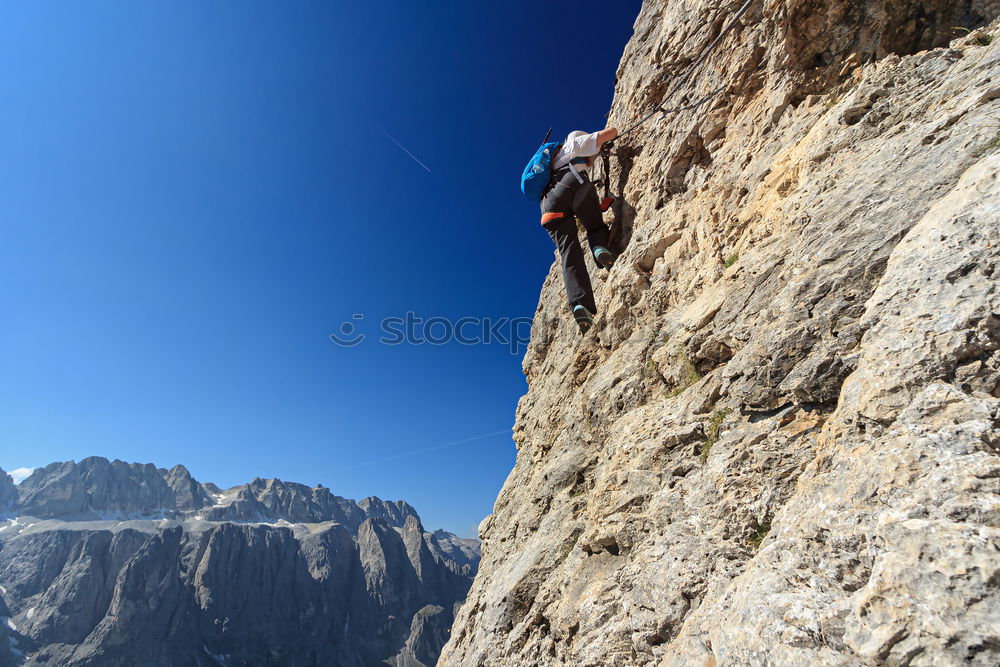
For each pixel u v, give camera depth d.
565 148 9.00
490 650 7.14
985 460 2.38
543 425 10.45
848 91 6.12
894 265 3.68
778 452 4.20
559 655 5.73
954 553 2.12
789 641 2.61
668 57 9.59
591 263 10.88
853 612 2.39
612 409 7.31
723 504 4.44
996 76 4.14
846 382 3.77
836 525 2.94
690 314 6.46
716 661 3.14
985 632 1.86
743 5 7.84
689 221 7.74
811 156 5.66
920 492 2.49
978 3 5.43
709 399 5.36
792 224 5.27
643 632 4.45
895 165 4.46
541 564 7.20
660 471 5.49
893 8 5.86
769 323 4.75
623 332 8.21
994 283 2.89
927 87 4.91
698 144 8.49
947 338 2.93
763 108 7.27
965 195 3.43
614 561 5.73
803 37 6.57
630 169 10.21
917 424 2.82
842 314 4.10
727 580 3.93
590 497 6.78
